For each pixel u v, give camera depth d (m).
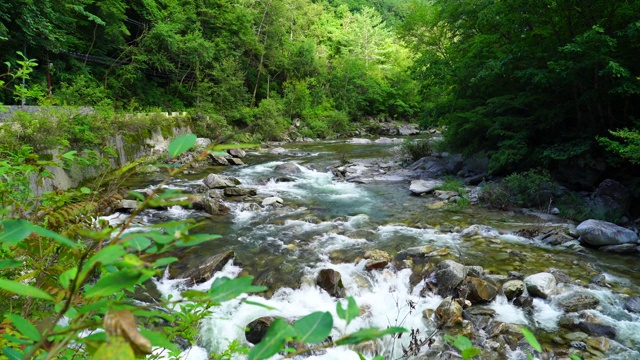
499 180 11.11
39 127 7.66
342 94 38.78
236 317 4.32
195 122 20.92
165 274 5.33
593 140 9.40
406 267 5.60
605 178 9.47
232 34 29.91
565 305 4.62
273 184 12.00
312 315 0.54
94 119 10.28
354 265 5.70
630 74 8.26
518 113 11.80
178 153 0.58
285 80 37.06
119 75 20.89
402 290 5.08
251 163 15.91
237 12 29.67
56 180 8.02
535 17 9.72
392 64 46.91
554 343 3.93
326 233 7.22
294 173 13.84
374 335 0.50
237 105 26.50
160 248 0.57
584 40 7.95
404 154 16.61
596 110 10.11
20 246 1.21
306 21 40.81
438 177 12.79
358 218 8.23
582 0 8.87
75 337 0.55
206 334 3.96
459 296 4.77
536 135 10.98
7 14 12.30
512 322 4.31
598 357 3.71
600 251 6.45
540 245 6.65
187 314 1.42
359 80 40.12
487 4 11.10
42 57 15.82
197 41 23.81
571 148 9.32
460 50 13.75
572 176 9.66
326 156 18.05
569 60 9.01
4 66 13.49
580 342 3.91
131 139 12.88
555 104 10.67
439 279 5.07
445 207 9.21
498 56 11.48
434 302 4.76
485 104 12.82
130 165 0.83
